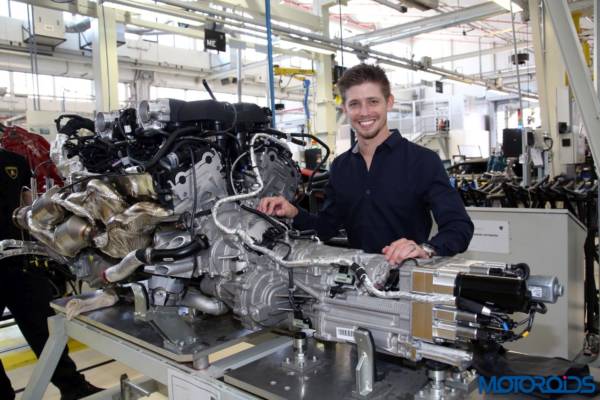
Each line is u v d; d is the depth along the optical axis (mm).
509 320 993
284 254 1407
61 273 3311
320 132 6410
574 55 1973
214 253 1485
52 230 1908
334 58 6391
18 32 6043
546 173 3879
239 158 1610
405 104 14305
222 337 1470
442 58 10914
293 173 1871
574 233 2688
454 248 1322
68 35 6383
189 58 8609
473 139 12562
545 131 3916
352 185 1676
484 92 13961
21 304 2439
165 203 1491
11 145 3334
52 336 1898
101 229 1736
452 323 1025
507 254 2754
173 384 1373
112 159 1812
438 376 1094
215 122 1604
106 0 3777
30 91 8117
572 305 2658
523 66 12125
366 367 1118
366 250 1683
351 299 1203
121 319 1729
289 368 1271
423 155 1554
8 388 2445
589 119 2027
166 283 1619
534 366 1203
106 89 4410
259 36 4852
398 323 1121
